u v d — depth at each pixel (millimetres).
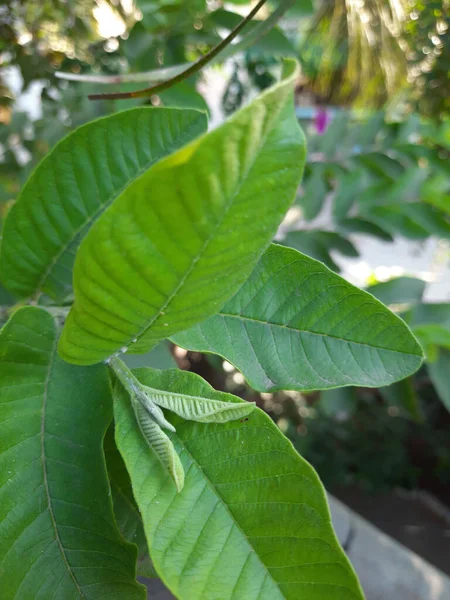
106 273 107
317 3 430
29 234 171
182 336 161
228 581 129
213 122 410
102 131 167
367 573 525
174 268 107
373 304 166
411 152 432
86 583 142
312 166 419
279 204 104
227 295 122
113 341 126
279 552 133
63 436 146
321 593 130
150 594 481
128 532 172
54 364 152
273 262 168
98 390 149
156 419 137
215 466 140
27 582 139
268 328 172
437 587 525
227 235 104
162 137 173
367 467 807
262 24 203
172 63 318
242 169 94
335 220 426
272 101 86
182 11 315
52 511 143
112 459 169
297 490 134
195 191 94
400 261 980
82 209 172
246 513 136
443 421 832
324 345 171
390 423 812
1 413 144
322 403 436
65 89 312
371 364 170
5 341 148
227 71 517
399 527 804
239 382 678
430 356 404
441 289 863
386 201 428
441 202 430
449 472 821
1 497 140
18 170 400
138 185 93
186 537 131
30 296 183
